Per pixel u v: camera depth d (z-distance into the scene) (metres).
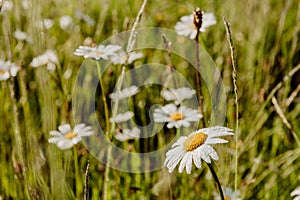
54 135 0.71
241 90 0.79
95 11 0.95
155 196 0.70
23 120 0.74
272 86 0.83
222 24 0.87
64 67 0.85
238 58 0.83
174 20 0.92
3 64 0.75
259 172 0.75
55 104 0.76
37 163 0.66
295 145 0.77
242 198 0.69
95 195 0.70
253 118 0.77
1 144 0.73
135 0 0.93
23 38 0.83
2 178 0.71
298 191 0.64
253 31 0.85
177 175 0.70
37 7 0.71
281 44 0.85
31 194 0.64
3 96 0.77
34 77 0.80
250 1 0.86
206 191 0.70
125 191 0.71
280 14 0.89
